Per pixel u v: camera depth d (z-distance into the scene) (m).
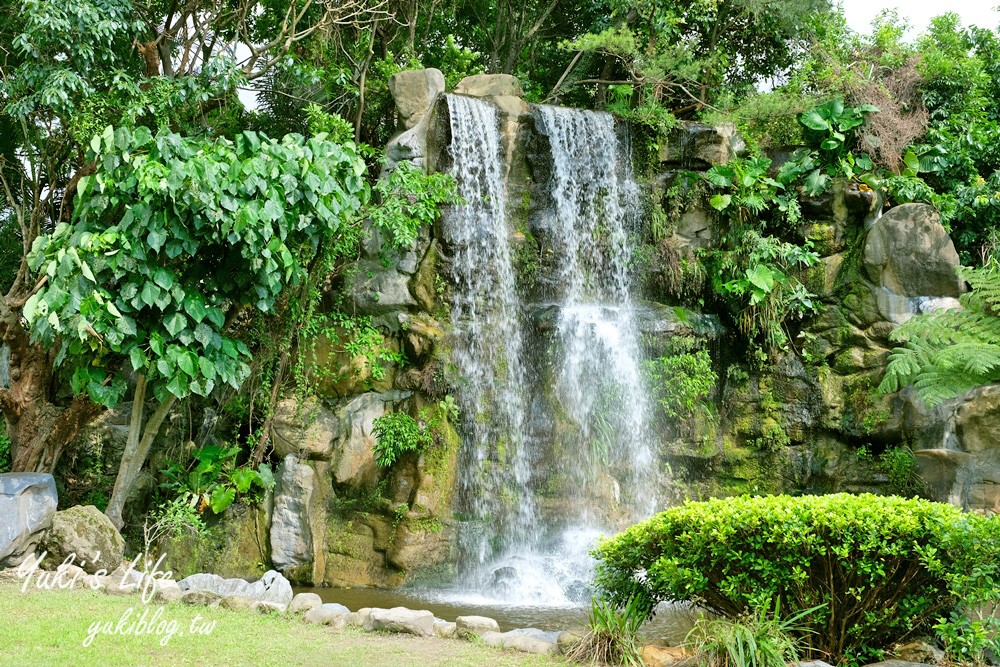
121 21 11.56
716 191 13.65
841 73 15.05
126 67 13.07
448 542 11.04
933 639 5.85
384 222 11.41
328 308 12.29
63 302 8.78
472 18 20.53
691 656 5.48
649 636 6.86
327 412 11.71
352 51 16.75
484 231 13.06
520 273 13.27
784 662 5.11
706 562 5.84
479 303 12.73
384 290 12.27
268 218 9.17
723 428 12.82
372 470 11.45
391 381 12.02
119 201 9.22
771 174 13.88
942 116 15.19
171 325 9.19
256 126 15.90
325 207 9.79
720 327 12.95
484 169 13.38
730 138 14.27
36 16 10.59
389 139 14.23
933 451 10.95
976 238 14.07
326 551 11.05
